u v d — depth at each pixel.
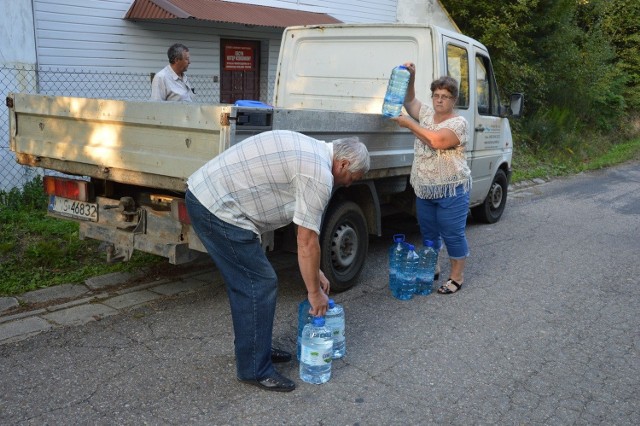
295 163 3.20
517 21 14.58
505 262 6.29
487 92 7.23
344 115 4.55
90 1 7.95
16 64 7.07
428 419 3.32
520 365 3.99
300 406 3.39
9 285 4.92
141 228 4.59
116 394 3.43
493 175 7.62
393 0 13.01
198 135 3.85
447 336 4.39
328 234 4.88
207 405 3.36
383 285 5.44
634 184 12.35
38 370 3.66
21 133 4.99
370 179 5.21
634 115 20.69
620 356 4.18
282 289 5.22
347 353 4.06
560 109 16.34
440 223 5.09
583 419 3.39
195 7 8.62
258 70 10.88
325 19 10.70
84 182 4.88
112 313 4.55
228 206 3.24
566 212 9.15
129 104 4.16
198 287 5.15
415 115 5.20
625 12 20.20
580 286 5.61
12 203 6.72
